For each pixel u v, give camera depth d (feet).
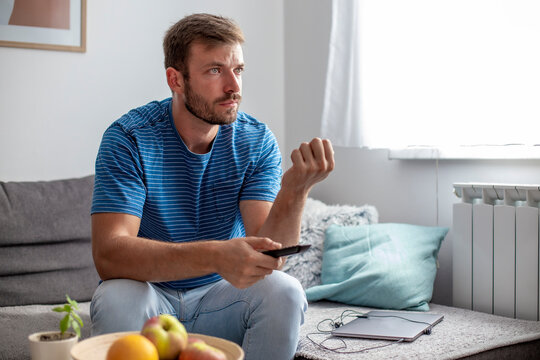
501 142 7.33
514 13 7.17
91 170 9.63
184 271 4.73
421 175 8.70
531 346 6.25
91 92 9.62
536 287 6.91
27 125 9.23
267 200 5.98
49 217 8.10
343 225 8.59
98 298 5.05
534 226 6.91
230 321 5.50
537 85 6.99
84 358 3.59
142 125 5.78
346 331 6.28
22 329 6.75
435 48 8.01
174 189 5.84
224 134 6.05
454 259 7.73
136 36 9.93
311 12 10.59
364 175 9.62
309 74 10.65
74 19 9.46
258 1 11.00
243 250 4.42
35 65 9.27
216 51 5.51
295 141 11.00
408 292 7.48
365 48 8.86
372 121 8.79
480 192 7.53
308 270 8.32
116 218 5.28
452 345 5.86
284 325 5.23
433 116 8.06
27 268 7.88
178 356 3.53
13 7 9.10
